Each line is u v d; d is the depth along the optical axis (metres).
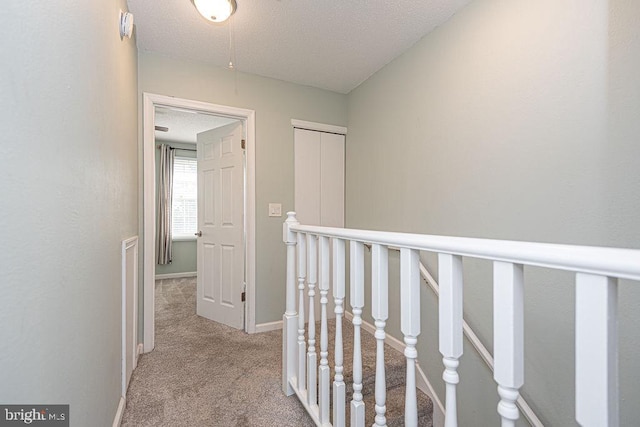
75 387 0.81
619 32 1.09
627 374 1.08
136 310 1.98
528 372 1.39
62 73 0.72
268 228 2.68
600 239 1.15
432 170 1.98
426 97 2.03
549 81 1.31
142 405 1.54
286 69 2.54
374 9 1.78
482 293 1.63
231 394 1.64
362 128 2.79
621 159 1.09
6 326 0.51
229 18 1.86
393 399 1.82
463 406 1.74
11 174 0.52
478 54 1.65
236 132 2.73
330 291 2.83
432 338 1.92
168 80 2.29
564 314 1.26
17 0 0.53
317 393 1.57
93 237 0.98
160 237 4.95
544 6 1.33
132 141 1.87
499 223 1.54
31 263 0.58
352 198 2.95
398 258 2.18
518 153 1.45
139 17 1.85
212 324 2.79
